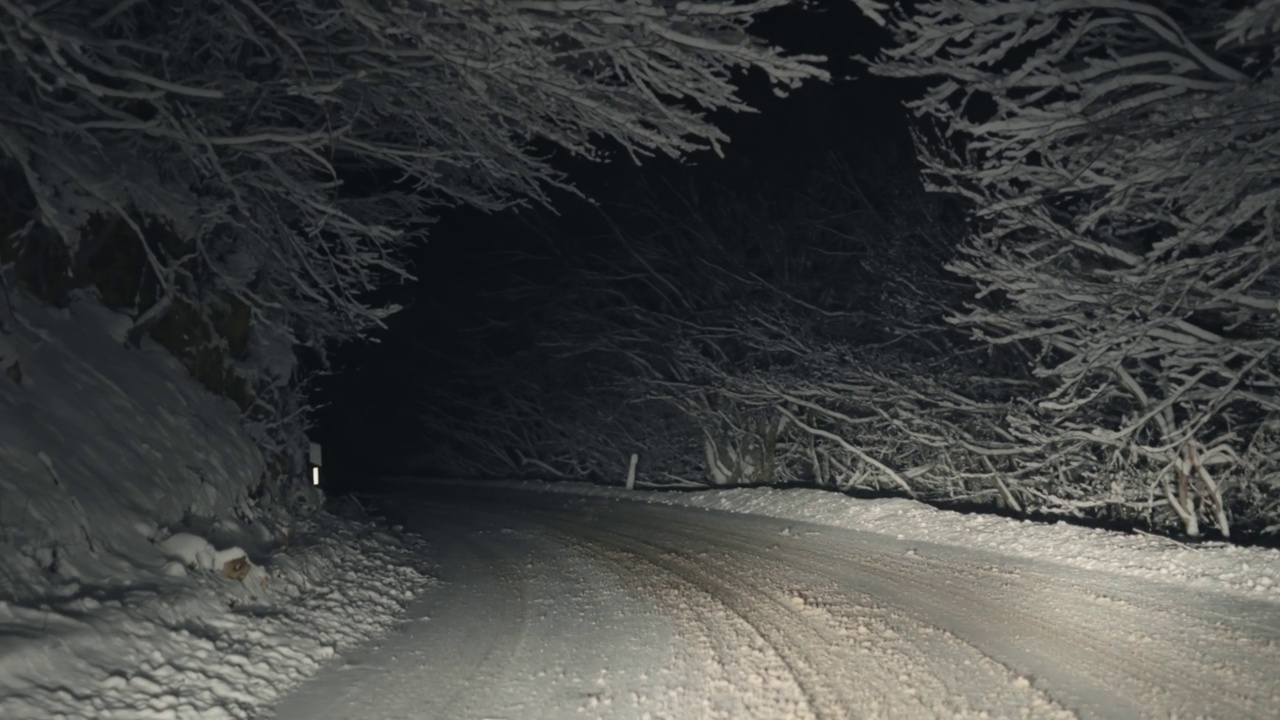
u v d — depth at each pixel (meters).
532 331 32.62
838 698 6.63
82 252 10.31
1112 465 15.70
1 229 9.33
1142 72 12.79
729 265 26.56
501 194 12.27
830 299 24.25
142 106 10.52
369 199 14.27
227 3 8.83
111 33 10.03
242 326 13.55
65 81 7.42
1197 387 13.93
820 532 14.91
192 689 6.70
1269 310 12.87
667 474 30.06
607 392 31.52
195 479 10.21
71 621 6.71
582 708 6.66
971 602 9.54
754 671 7.37
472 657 8.28
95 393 9.59
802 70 8.90
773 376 22.36
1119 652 7.59
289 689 7.35
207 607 8.23
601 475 33.28
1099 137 12.35
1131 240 15.28
